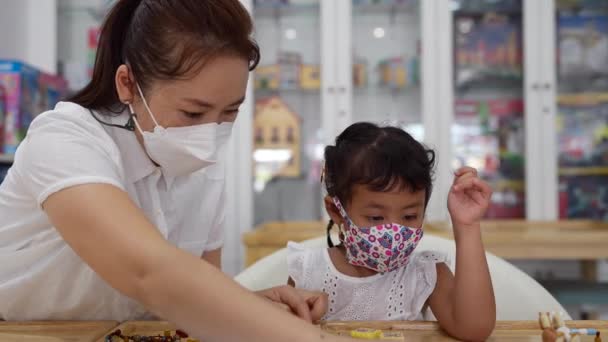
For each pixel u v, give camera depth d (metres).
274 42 3.21
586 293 2.25
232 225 3.00
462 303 0.74
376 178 0.91
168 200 0.96
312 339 0.56
